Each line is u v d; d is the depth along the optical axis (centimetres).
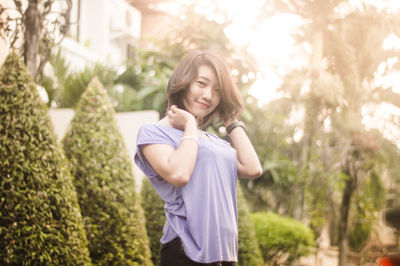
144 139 164
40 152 302
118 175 398
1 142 293
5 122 296
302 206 727
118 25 1082
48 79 639
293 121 786
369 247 691
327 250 786
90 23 1023
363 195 691
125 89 793
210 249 159
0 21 390
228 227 165
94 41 1016
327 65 724
